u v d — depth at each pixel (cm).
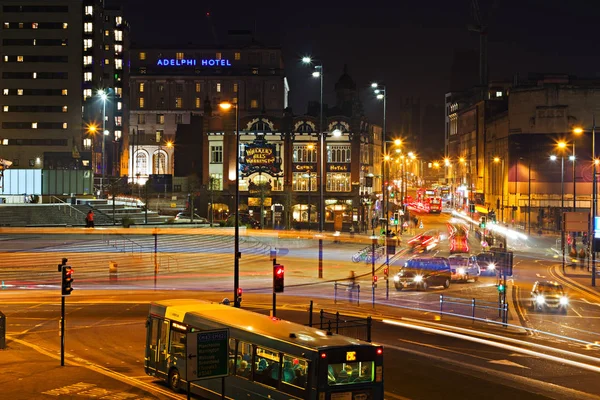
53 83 15438
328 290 5331
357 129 11844
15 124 15425
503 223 14050
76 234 6638
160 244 6919
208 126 11994
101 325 3731
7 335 3459
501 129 15738
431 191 18662
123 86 17388
